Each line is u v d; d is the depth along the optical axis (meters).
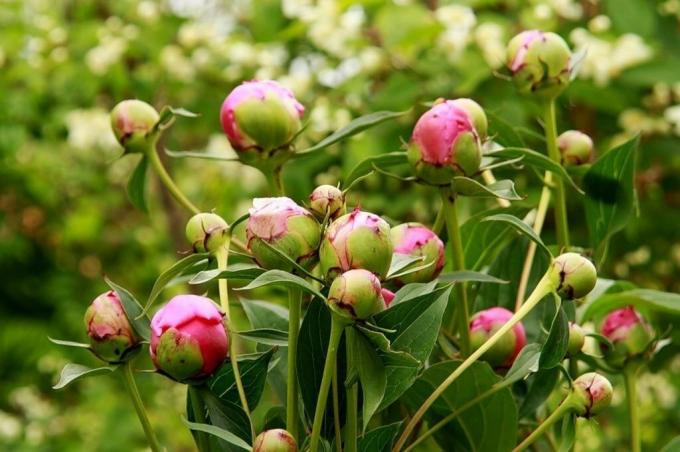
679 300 1.56
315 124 3.22
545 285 1.42
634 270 3.37
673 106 3.30
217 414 1.40
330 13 3.40
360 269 1.34
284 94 1.50
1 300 6.24
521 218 1.59
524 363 1.45
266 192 4.06
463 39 3.03
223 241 1.43
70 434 5.79
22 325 6.12
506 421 1.48
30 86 4.32
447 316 1.59
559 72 1.56
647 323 1.57
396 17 3.04
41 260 6.35
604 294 1.60
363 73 3.27
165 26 4.08
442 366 1.45
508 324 1.41
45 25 4.31
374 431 1.41
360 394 1.42
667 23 3.03
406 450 1.44
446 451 1.50
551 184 1.58
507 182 1.45
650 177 3.30
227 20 4.57
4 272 6.23
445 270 1.60
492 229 1.59
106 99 4.84
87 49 4.09
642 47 3.04
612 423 3.62
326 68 3.54
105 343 1.41
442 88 3.04
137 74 4.05
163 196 4.43
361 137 3.01
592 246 1.60
